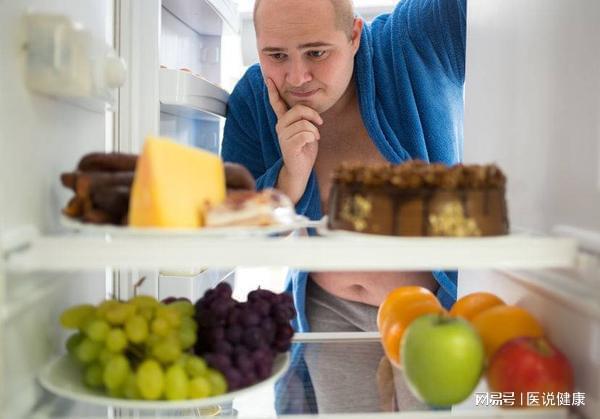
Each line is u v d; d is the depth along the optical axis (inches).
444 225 22.5
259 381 25.3
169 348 23.5
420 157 49.6
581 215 24.1
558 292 24.1
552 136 27.2
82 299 31.9
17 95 22.5
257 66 56.0
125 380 23.1
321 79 45.0
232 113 55.1
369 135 49.6
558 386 23.5
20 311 22.6
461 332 23.6
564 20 26.2
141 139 40.6
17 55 22.6
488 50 36.8
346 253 20.6
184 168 22.5
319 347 34.3
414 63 50.4
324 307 50.8
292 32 43.1
